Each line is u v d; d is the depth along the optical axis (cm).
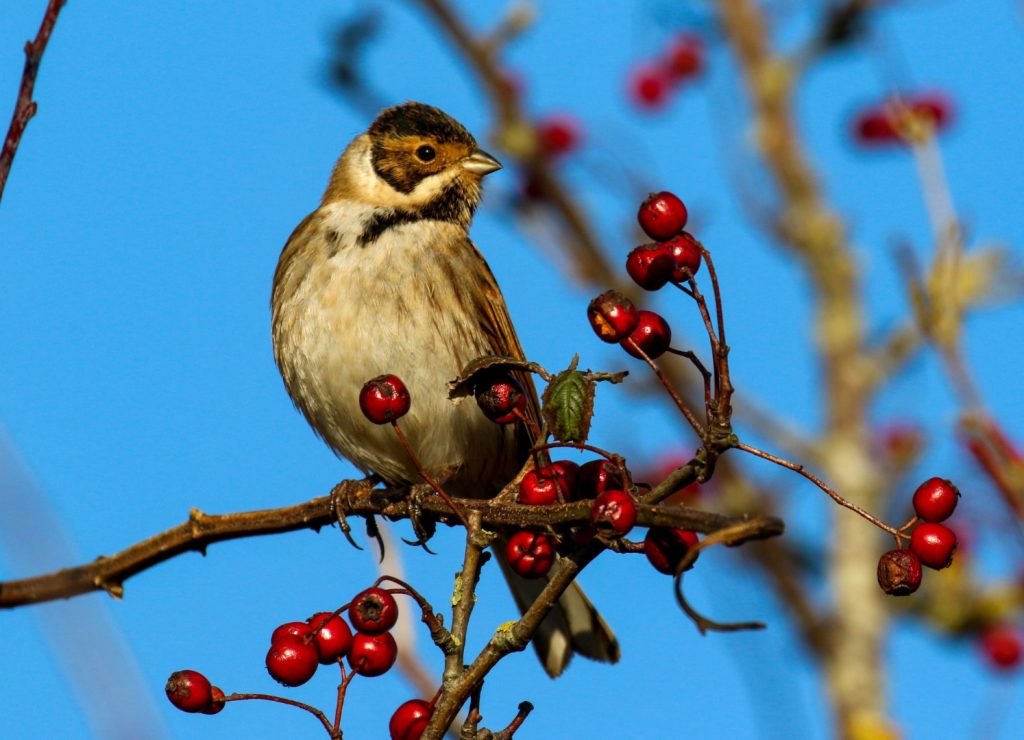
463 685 700
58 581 805
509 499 745
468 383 757
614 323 696
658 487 671
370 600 724
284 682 737
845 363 1466
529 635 698
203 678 728
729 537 594
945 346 935
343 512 959
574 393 713
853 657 1370
